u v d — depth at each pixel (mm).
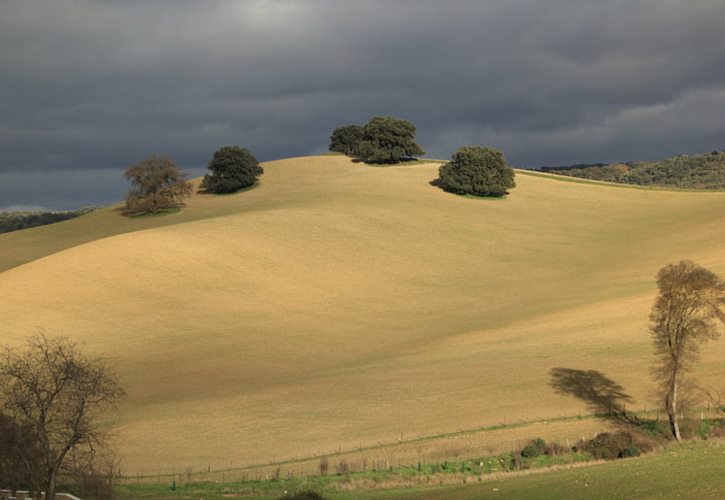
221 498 45031
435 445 57562
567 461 52000
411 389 73312
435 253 135000
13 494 41250
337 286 116000
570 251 137000
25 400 40062
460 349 86625
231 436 63406
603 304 98938
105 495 43969
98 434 43094
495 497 38406
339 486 47625
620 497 34688
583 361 77188
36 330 91750
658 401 65250
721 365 71625
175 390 78062
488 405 66812
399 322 102000
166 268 113625
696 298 62406
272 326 99312
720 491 33281
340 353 89938
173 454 59312
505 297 111688
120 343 90812
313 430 63719
